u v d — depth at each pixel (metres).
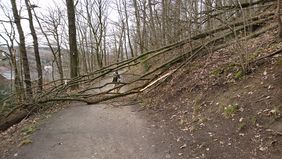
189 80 8.98
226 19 9.39
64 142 7.15
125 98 11.12
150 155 5.78
